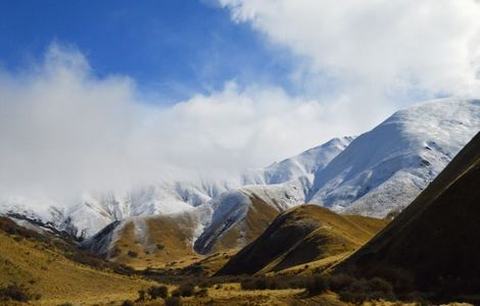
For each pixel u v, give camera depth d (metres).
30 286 78.19
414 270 80.56
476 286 69.69
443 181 109.12
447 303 62.91
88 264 115.56
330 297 58.53
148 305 58.28
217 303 54.66
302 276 102.38
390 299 62.38
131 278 110.06
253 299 56.06
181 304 55.34
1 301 63.56
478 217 81.06
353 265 98.19
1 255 82.81
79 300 70.81
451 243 80.38
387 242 94.50
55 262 95.62
